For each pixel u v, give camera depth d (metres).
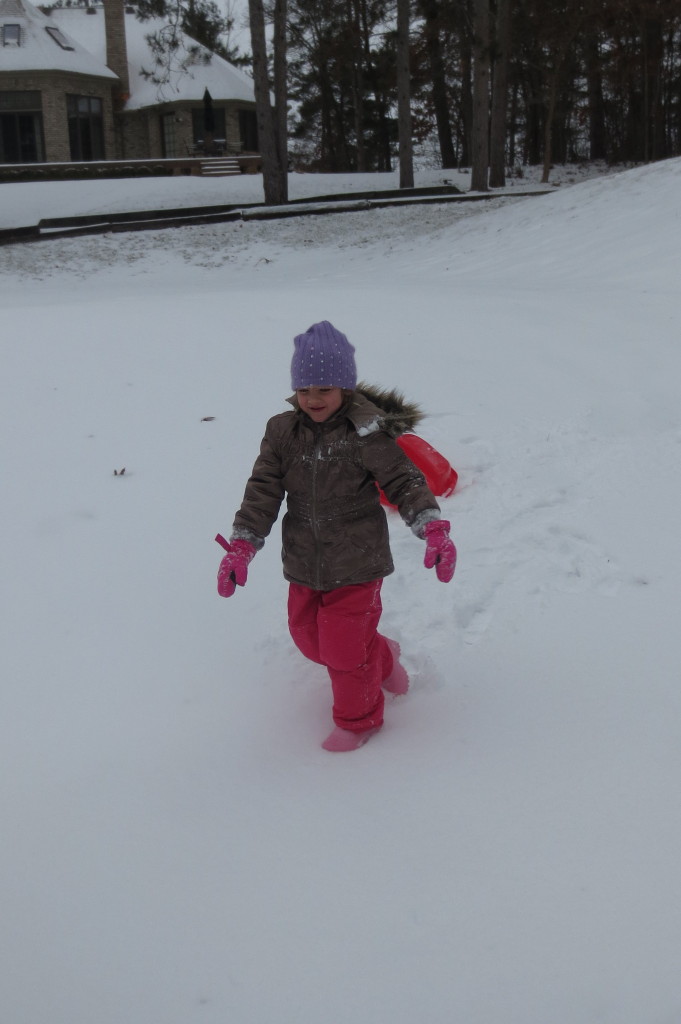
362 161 43.28
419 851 2.39
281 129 28.94
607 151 45.88
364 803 2.62
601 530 4.36
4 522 4.71
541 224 17.94
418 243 21.27
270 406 6.08
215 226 26.31
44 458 5.42
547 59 37.00
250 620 3.78
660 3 35.34
